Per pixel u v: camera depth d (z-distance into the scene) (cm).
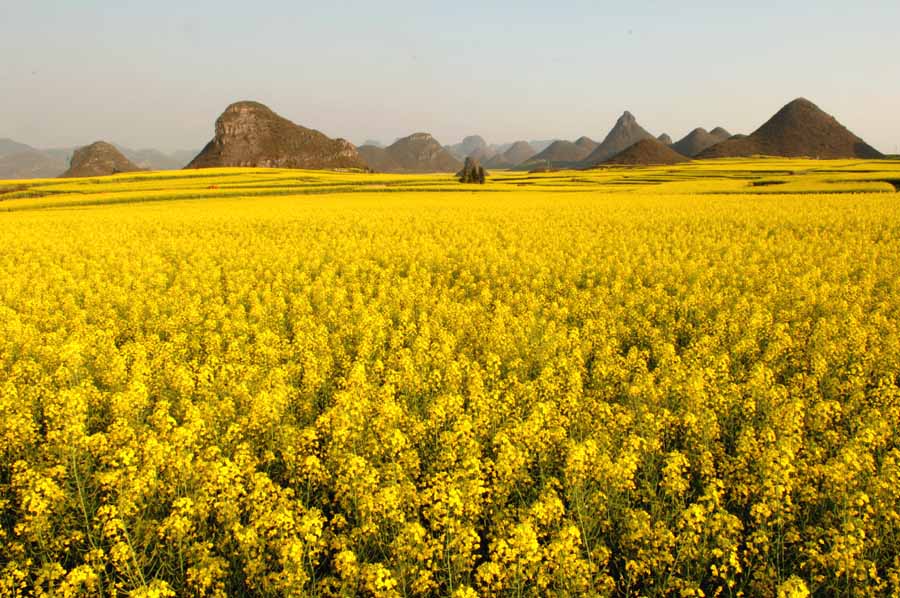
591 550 780
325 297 2216
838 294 2039
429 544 721
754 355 1477
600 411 1048
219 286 2425
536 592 685
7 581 706
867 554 759
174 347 1570
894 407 1072
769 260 2761
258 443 1041
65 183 9994
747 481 861
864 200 5016
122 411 1080
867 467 864
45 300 2158
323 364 1394
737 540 784
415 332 1730
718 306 1947
